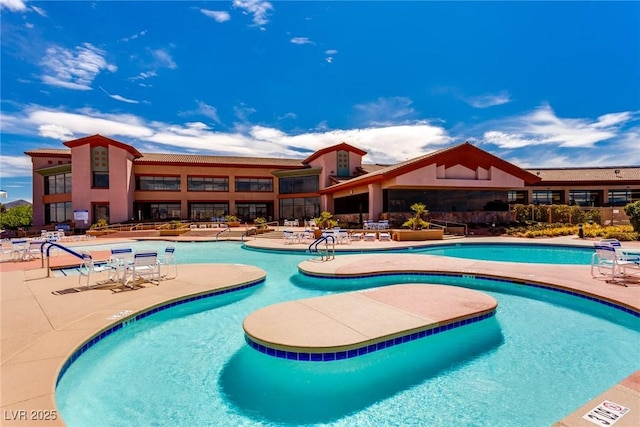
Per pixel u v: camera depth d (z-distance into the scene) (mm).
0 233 32625
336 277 10344
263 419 3963
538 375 4863
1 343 5027
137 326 6586
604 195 38000
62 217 39125
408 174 25641
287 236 21000
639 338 6078
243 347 5855
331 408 4188
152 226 34562
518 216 30359
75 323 5906
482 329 6492
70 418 3928
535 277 9219
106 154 37281
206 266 11828
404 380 4793
